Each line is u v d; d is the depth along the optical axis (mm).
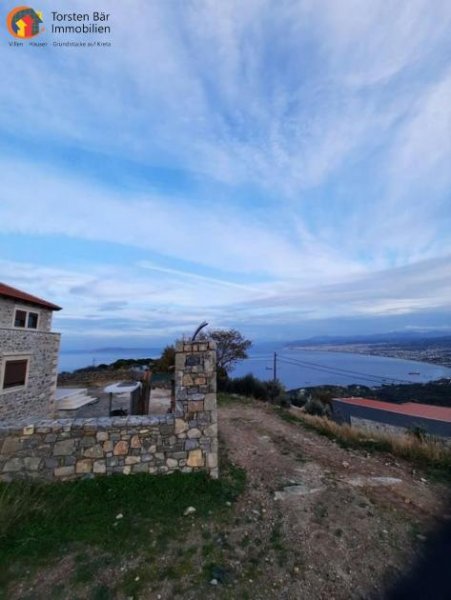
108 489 4906
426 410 18953
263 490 5258
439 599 2965
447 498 4988
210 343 5758
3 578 3170
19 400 11812
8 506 4219
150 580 3193
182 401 5555
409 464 6449
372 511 4570
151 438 5406
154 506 4559
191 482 5148
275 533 4031
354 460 6676
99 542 3752
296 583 3184
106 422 5402
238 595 3020
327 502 4844
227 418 10664
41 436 5242
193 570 3342
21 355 11984
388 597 3006
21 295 12430
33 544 3648
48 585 3104
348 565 3441
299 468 6219
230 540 3879
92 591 3043
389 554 3613
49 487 4910
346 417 20219
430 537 3938
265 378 20250
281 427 9484
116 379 21531
